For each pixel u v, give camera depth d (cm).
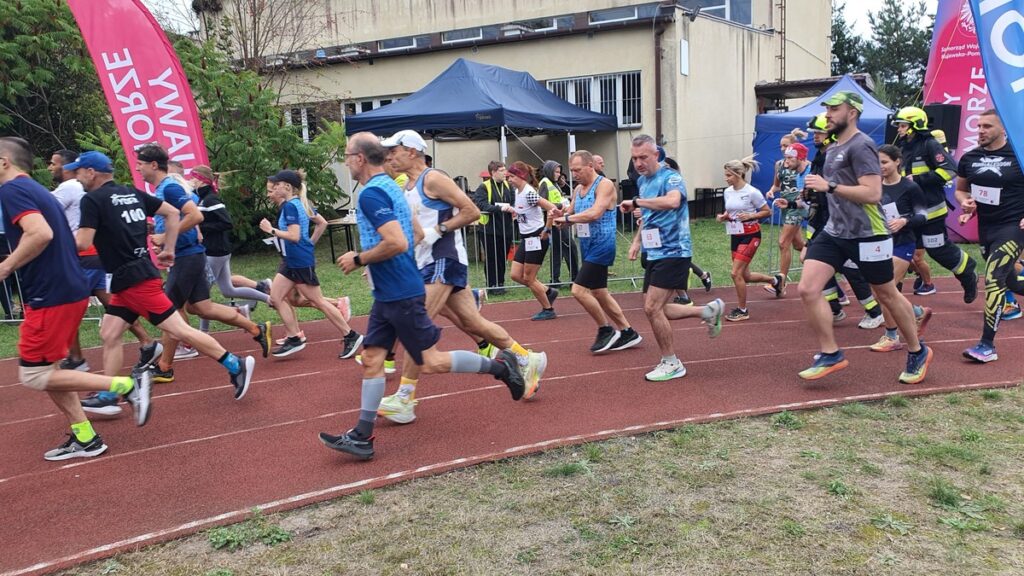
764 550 324
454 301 521
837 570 306
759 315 846
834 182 518
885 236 515
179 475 436
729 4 2380
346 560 332
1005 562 307
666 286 566
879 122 1608
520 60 1948
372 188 418
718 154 2078
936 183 767
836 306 772
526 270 860
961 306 851
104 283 707
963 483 382
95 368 739
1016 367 584
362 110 2123
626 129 1869
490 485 402
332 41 2438
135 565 335
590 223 655
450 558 329
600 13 2030
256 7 1975
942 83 1298
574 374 620
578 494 386
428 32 2333
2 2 1387
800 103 2808
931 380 558
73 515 388
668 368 590
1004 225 611
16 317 983
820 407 506
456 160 2073
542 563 322
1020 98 520
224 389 622
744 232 796
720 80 2059
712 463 418
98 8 857
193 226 630
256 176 1505
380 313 438
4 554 350
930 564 308
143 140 884
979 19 523
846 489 377
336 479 417
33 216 423
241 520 371
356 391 604
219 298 1107
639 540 337
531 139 1973
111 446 492
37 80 1442
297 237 686
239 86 1511
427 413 529
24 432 536
